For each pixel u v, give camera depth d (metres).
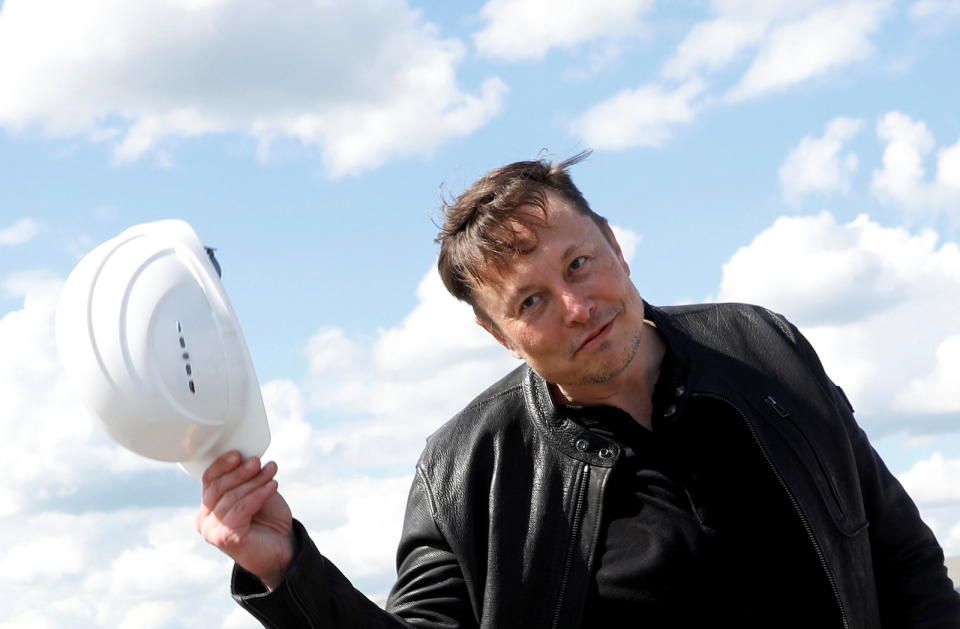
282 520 2.35
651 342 2.76
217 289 2.23
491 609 2.72
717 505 2.61
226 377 2.20
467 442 2.88
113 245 2.26
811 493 2.63
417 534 2.87
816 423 2.74
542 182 2.60
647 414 2.71
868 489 2.81
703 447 2.64
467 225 2.63
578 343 2.53
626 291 2.56
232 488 2.27
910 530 2.84
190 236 2.27
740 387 2.71
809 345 2.91
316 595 2.35
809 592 2.62
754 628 2.58
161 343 2.15
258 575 2.35
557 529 2.71
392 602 2.86
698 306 2.94
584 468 2.71
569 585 2.68
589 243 2.55
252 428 2.26
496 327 2.73
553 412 2.77
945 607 2.79
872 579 2.70
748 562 2.60
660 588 2.59
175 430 2.17
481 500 2.82
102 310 2.16
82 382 2.17
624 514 2.67
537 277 2.52
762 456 2.65
